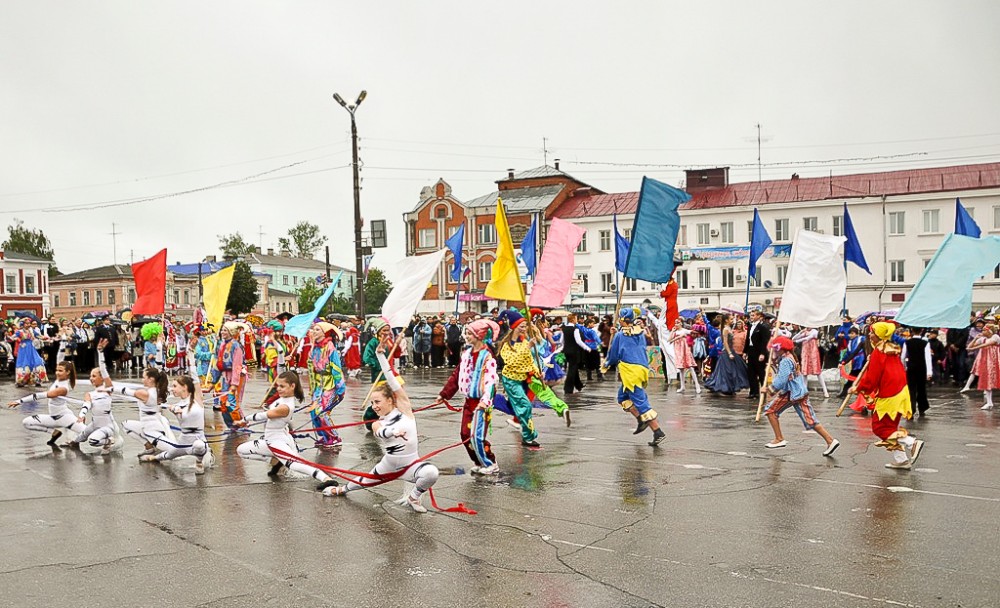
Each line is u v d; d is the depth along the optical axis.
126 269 83.06
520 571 6.14
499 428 13.73
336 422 14.62
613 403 17.94
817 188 57.19
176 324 33.28
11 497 8.35
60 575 5.93
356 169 32.91
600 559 6.43
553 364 19.80
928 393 20.22
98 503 8.12
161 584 5.77
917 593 5.65
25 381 22.67
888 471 9.91
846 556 6.48
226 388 13.05
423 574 6.05
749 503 8.25
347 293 113.81
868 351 17.64
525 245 26.47
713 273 58.09
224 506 8.05
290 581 5.87
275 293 100.25
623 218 59.59
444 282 63.94
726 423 14.44
